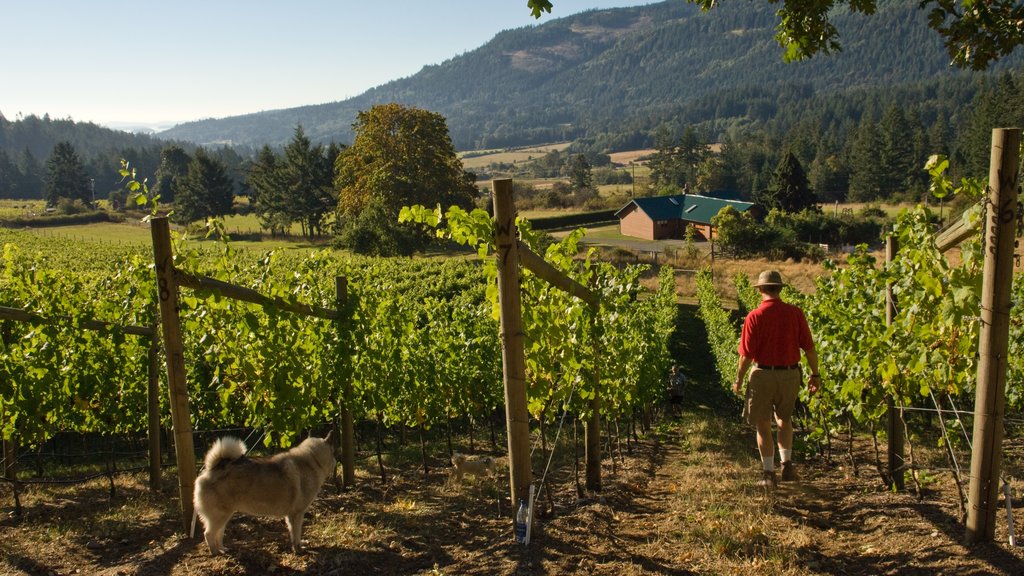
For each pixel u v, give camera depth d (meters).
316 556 5.19
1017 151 4.02
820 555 4.74
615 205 109.69
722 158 155.25
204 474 5.14
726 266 52.53
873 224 71.00
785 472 6.03
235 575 4.83
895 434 6.42
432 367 11.52
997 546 4.32
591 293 6.96
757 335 5.92
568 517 5.92
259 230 93.00
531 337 6.18
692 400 20.44
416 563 5.09
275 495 5.14
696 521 5.66
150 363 8.05
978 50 7.28
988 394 4.30
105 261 47.31
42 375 7.49
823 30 8.02
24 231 85.06
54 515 6.99
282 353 7.16
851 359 6.97
